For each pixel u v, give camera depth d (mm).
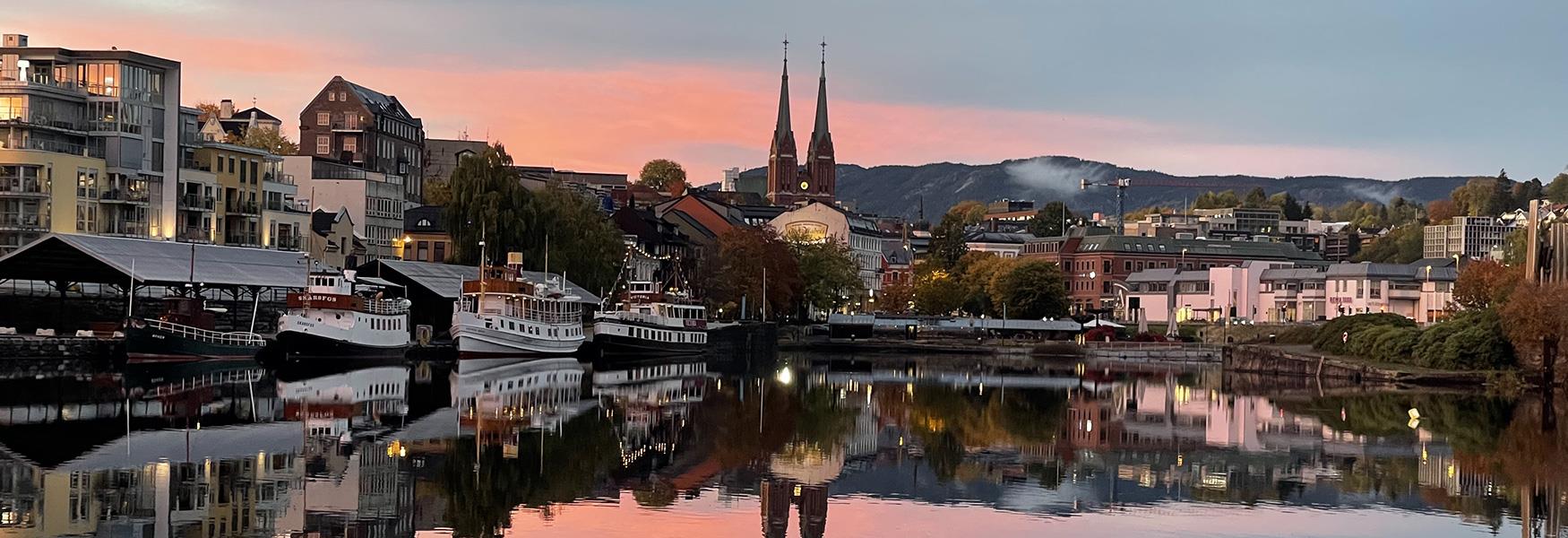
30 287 149125
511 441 82875
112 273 136875
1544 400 125000
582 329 174000
